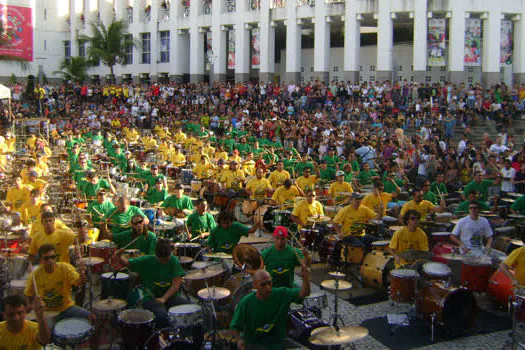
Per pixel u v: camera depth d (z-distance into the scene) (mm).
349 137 26812
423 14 36812
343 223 12883
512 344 8258
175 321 7707
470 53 37406
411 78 41906
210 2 48969
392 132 30578
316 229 13531
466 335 9703
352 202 12891
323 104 36375
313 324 8617
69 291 8656
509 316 10445
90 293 9023
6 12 57031
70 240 10164
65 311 8516
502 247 12773
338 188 16922
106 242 11141
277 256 9055
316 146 28812
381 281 11422
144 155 27125
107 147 28984
